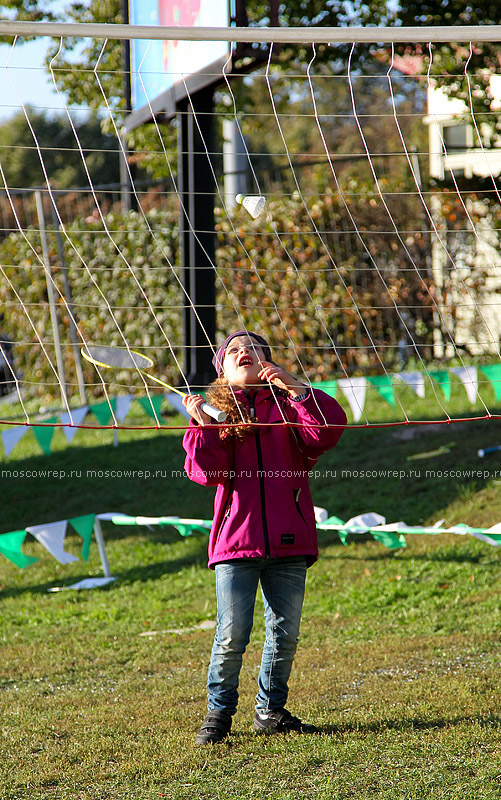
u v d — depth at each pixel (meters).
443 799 9.34
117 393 37.91
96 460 31.62
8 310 40.28
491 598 17.30
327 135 79.94
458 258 35.34
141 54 30.59
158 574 21.31
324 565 20.58
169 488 27.91
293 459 11.38
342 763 10.41
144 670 15.05
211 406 11.19
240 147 41.03
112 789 10.14
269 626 11.34
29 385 40.56
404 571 19.52
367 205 36.44
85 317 38.28
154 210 38.00
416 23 30.83
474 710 11.81
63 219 40.41
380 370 35.56
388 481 25.61
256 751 10.90
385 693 12.80
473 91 28.88
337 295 36.03
